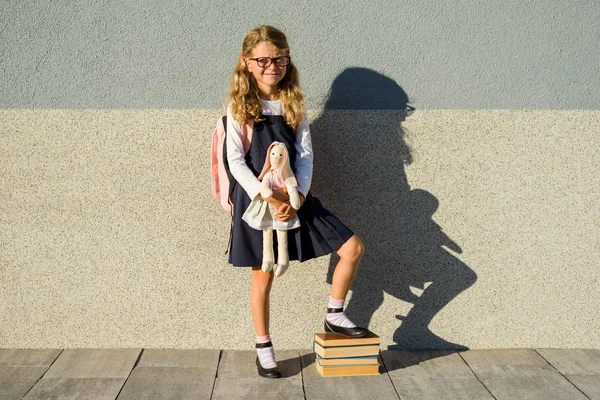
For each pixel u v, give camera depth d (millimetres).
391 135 3283
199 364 3195
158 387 2936
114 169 3246
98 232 3283
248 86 2936
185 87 3207
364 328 3098
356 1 3191
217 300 3354
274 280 3361
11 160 3213
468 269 3381
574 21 3229
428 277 3387
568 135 3293
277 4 3176
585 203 3338
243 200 2938
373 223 3344
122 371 3100
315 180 3305
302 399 2836
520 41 3236
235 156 2896
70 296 3318
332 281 3293
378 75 3242
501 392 2922
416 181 3318
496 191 3328
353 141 3281
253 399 2832
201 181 3268
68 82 3184
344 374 3092
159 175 3260
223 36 3180
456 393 2908
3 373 3059
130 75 3191
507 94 3266
